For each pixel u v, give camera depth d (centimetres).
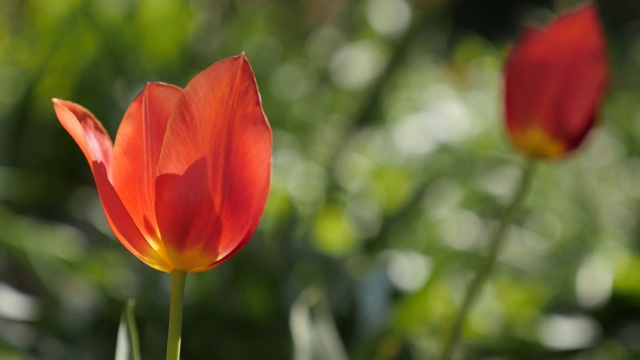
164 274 125
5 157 195
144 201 68
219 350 120
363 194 182
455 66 299
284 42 273
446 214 188
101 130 69
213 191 68
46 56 200
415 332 130
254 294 121
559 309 150
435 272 123
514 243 187
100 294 124
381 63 248
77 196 193
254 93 67
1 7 251
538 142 90
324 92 252
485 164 201
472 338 139
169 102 68
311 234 128
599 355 143
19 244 129
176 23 221
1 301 119
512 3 491
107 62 206
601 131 263
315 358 89
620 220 204
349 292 120
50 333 120
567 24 89
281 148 212
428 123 235
